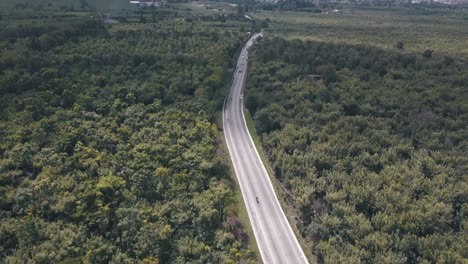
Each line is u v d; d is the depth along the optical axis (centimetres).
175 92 17750
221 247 9850
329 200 11231
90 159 12194
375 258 9169
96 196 10725
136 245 9531
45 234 9675
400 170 12456
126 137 13825
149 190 11406
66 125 14050
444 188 11544
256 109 17588
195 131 14338
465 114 16038
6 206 10569
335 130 15000
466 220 10506
